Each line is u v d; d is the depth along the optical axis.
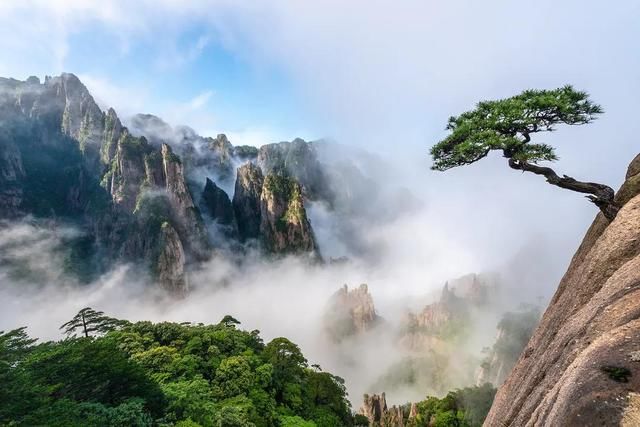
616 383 7.93
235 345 66.25
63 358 35.72
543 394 12.02
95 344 37.53
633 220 13.32
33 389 28.30
